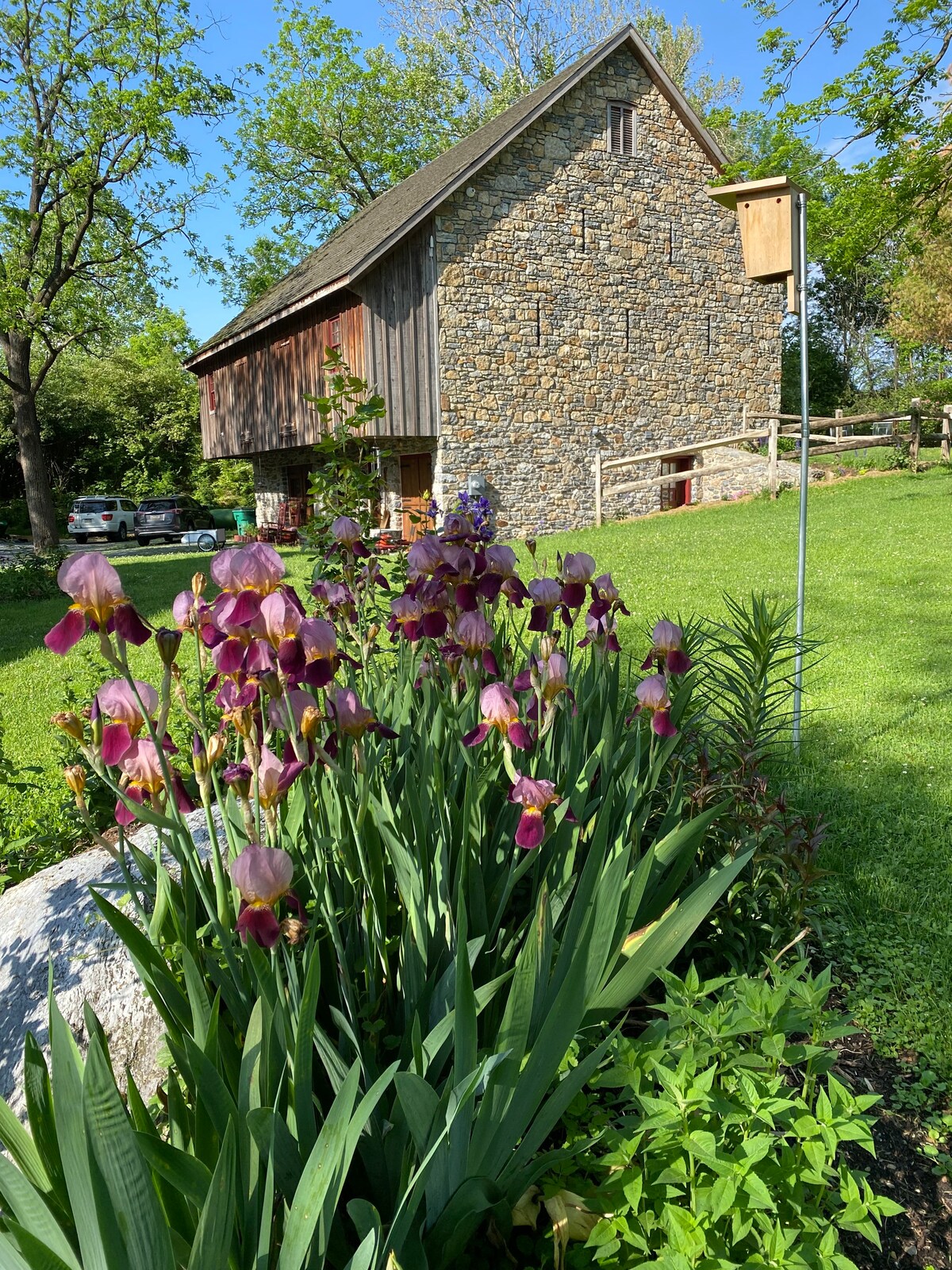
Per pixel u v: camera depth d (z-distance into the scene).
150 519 31.69
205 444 27.03
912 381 35.44
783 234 4.86
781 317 22.70
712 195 4.99
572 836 2.47
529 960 1.76
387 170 31.86
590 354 19.75
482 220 18.11
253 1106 1.61
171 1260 1.31
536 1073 1.70
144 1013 2.50
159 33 20.97
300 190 32.53
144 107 20.05
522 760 2.84
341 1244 1.69
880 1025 2.94
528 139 18.44
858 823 4.33
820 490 18.73
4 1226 1.34
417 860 2.24
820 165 11.41
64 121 21.61
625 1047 1.98
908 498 15.98
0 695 8.16
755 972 2.89
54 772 5.52
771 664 3.83
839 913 3.59
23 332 22.33
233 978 1.91
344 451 6.64
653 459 19.41
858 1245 2.16
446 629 2.76
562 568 2.95
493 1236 1.92
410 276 17.56
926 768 4.91
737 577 10.41
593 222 19.47
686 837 2.57
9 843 3.93
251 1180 1.51
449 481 18.23
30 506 23.72
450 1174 1.66
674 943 2.14
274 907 1.64
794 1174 1.80
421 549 2.72
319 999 2.16
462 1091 1.51
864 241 11.72
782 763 4.98
